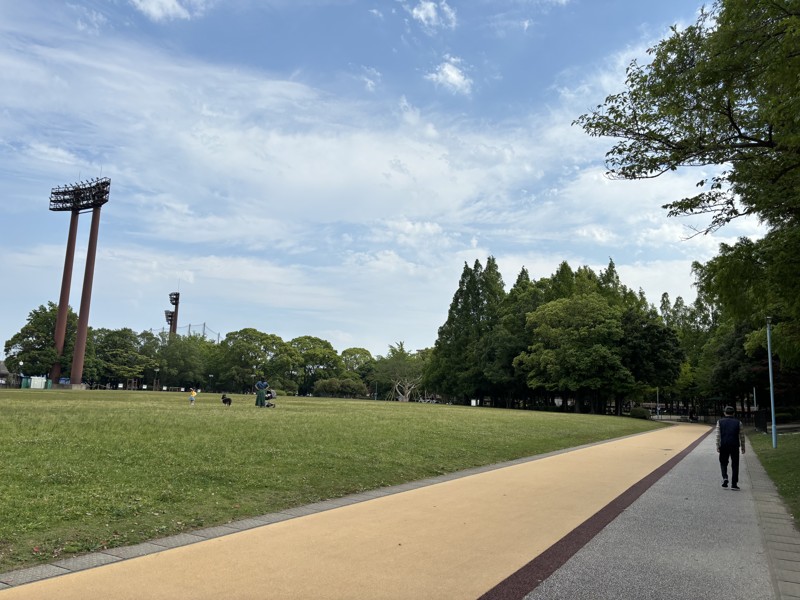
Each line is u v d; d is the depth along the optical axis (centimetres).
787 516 930
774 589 555
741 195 1019
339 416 2548
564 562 629
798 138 824
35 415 1884
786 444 2445
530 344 7162
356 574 567
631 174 1054
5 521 676
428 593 518
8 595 482
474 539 717
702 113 964
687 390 7731
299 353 12325
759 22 827
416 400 12138
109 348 10975
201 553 628
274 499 936
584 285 7212
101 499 812
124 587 512
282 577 552
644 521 858
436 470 1355
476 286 8188
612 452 2000
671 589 548
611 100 1016
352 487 1086
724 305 1066
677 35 953
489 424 2598
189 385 12181
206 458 1178
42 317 9206
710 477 1411
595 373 5984
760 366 4509
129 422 1745
